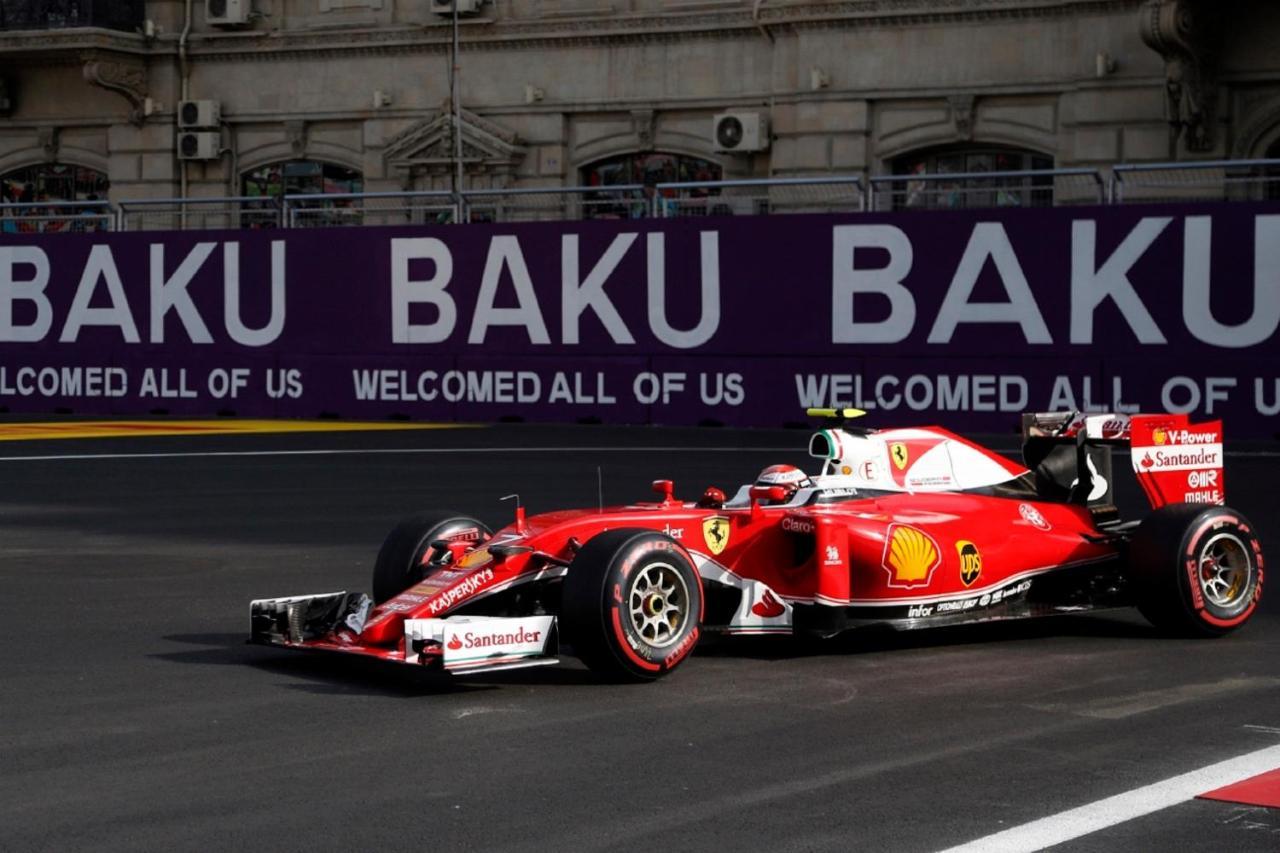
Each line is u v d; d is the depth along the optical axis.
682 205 48.41
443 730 12.66
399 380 49.12
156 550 23.11
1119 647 16.20
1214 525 16.61
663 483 16.28
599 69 61.12
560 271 47.00
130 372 52.53
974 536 16.53
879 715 13.16
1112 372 40.72
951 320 42.41
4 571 21.22
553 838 9.95
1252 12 51.25
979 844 9.80
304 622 15.18
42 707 13.47
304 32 64.88
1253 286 39.16
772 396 44.69
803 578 15.62
